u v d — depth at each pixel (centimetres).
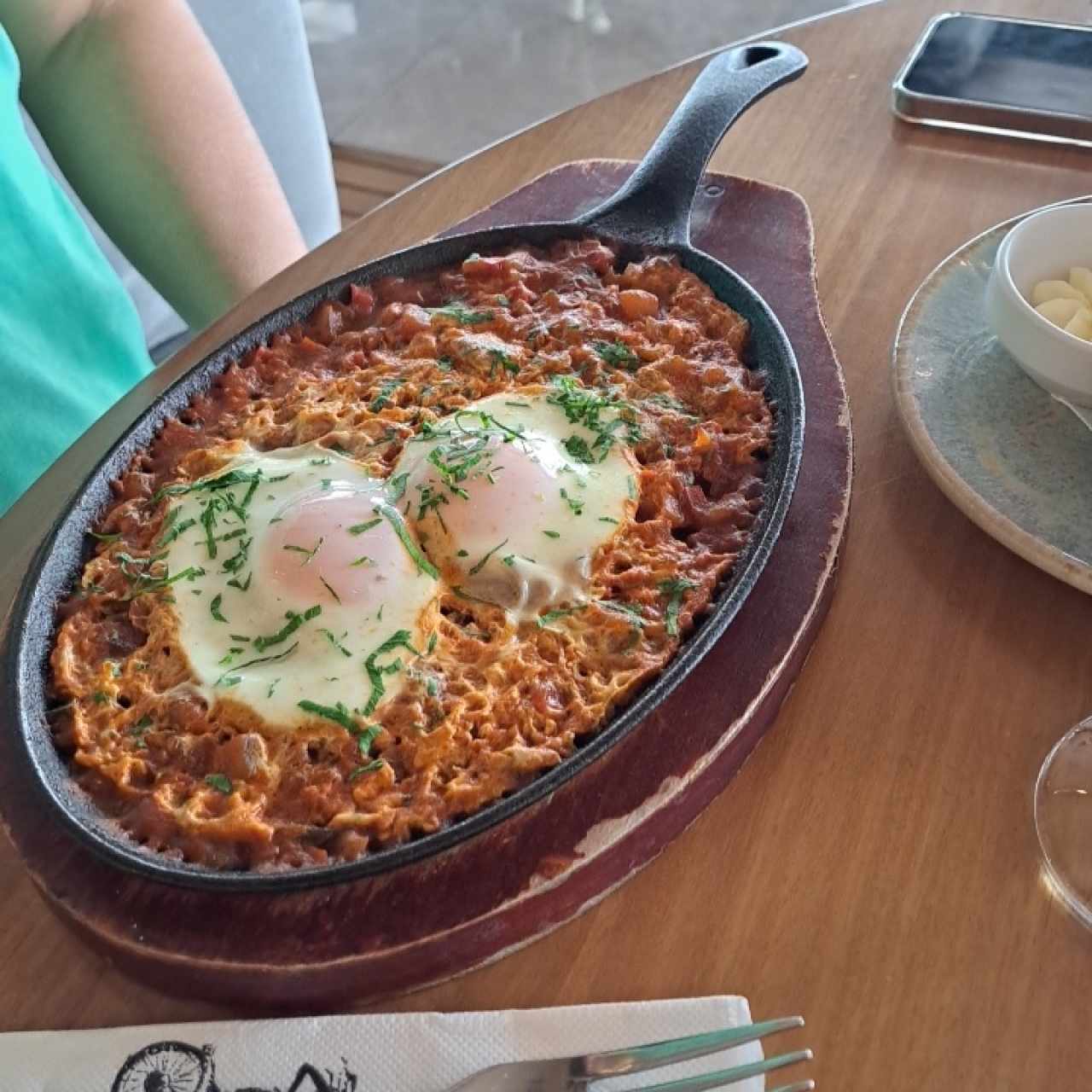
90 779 31
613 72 114
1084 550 35
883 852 31
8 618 35
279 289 49
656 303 41
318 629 33
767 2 120
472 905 29
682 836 32
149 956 29
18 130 55
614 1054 27
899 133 54
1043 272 42
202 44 59
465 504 35
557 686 32
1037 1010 28
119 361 59
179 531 36
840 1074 28
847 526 38
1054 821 31
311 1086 28
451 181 54
